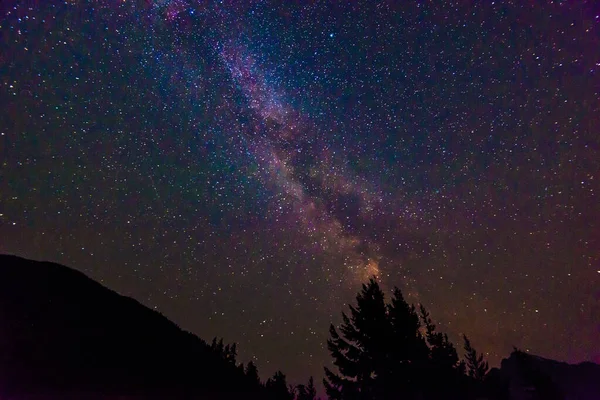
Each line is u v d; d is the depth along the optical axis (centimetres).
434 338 1978
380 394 1672
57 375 2056
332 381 1916
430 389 1655
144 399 2148
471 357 2353
